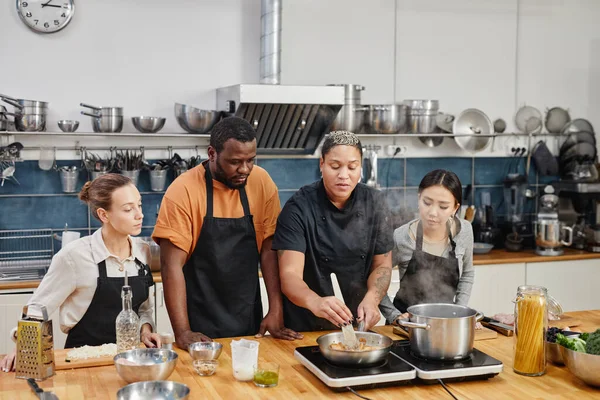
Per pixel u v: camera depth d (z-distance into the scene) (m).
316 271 2.76
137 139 4.59
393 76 5.11
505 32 5.36
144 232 4.62
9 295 3.91
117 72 4.53
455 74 5.26
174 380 2.16
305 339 2.64
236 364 2.15
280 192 4.86
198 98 4.70
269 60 4.62
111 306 2.67
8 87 4.34
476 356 2.26
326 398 2.01
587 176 5.43
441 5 5.18
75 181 4.44
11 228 4.41
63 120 4.43
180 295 2.69
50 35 4.39
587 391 2.08
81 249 2.62
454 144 5.27
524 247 5.33
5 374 2.22
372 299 2.60
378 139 5.08
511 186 5.34
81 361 2.28
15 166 4.39
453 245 2.91
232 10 4.72
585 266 5.01
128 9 4.52
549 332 2.36
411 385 2.13
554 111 5.51
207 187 2.78
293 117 4.52
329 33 4.93
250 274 2.90
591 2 5.54
